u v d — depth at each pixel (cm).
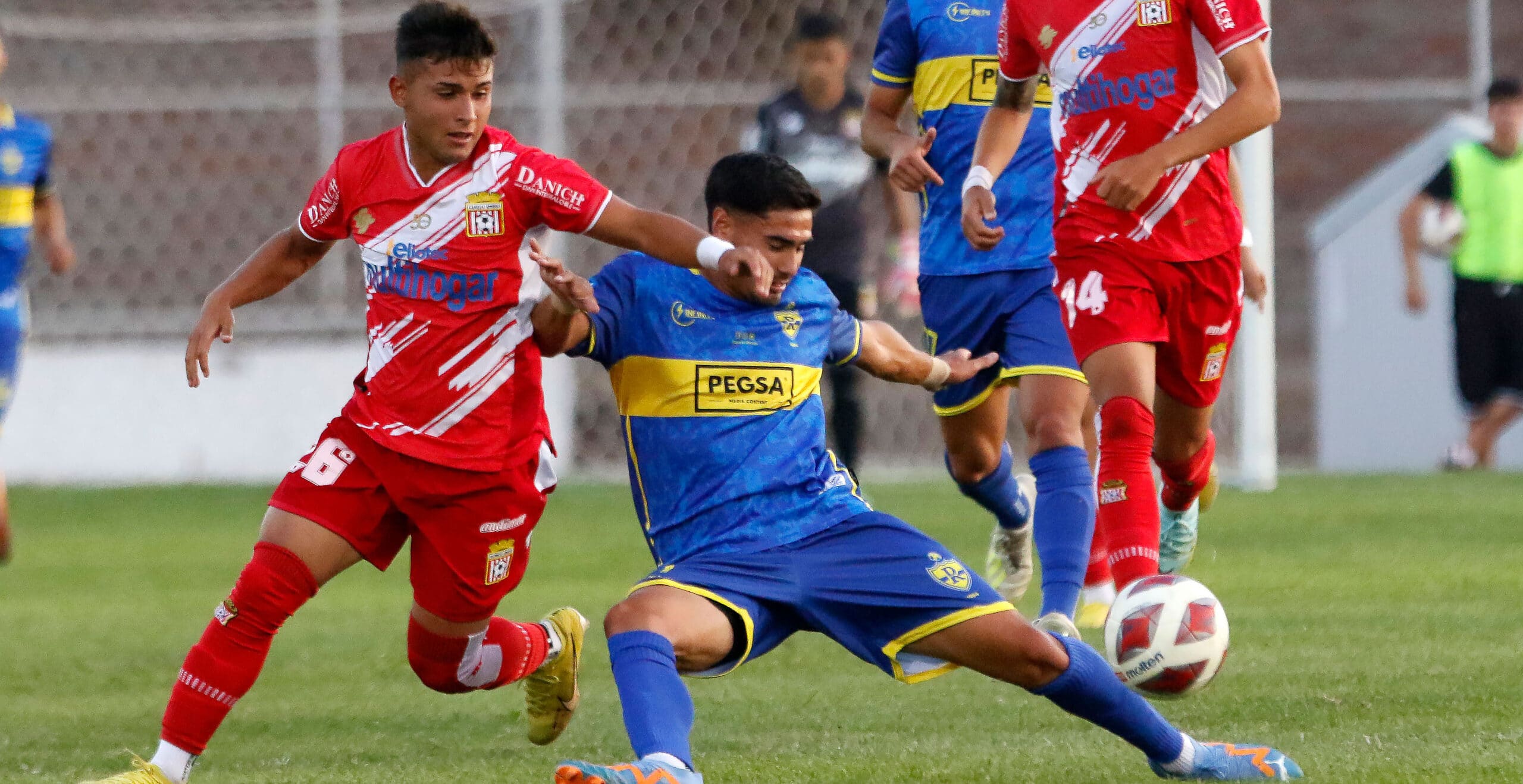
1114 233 1745
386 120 5012
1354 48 5903
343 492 1428
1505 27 5944
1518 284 4366
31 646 2277
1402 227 4450
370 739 1631
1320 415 4947
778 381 1401
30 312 4975
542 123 4447
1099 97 1748
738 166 1386
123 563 3156
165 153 5078
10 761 1553
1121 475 1708
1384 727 1493
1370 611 2188
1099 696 1313
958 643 1331
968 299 2131
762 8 5372
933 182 1977
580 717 1747
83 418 4525
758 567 1339
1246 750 1330
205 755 1564
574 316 1382
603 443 4869
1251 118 1627
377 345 1453
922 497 3891
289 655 2155
